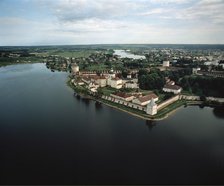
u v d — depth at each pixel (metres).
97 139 125.81
